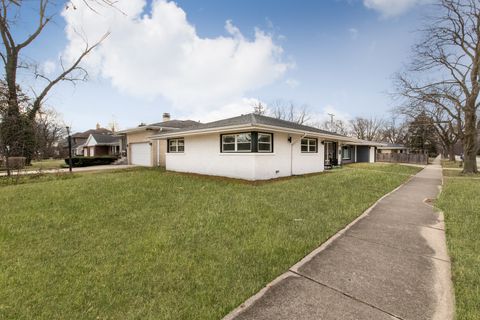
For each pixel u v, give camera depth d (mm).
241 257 3314
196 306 2309
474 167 15086
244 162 10430
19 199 6703
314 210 5566
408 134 40844
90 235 4254
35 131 13602
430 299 2324
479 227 4348
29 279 2863
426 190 8484
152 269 3039
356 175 12109
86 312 2281
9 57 16312
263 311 2189
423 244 3678
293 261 3156
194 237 4047
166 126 20188
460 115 16016
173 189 8117
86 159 21047
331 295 2408
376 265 3027
